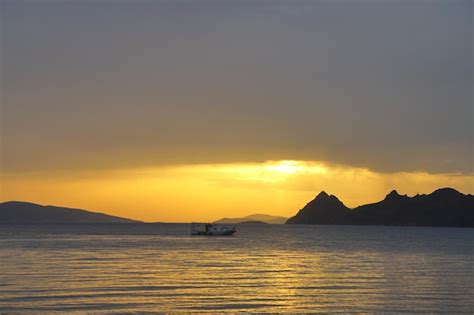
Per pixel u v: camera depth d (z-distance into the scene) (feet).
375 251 386.32
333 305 155.02
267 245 465.06
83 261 279.49
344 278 213.87
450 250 398.21
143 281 197.67
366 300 162.81
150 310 145.48
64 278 204.33
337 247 437.99
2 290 173.37
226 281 200.85
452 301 161.68
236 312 144.87
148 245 444.14
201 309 147.74
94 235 646.33
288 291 178.19
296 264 275.59
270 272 234.17
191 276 215.72
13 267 244.63
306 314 143.23
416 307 152.66
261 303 156.76
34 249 376.48
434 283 199.52
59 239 533.96
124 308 147.33
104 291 173.27
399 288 186.19
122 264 264.11
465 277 219.20
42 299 158.10
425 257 327.47
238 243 495.41
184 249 394.32
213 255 334.24
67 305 150.00
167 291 175.01
